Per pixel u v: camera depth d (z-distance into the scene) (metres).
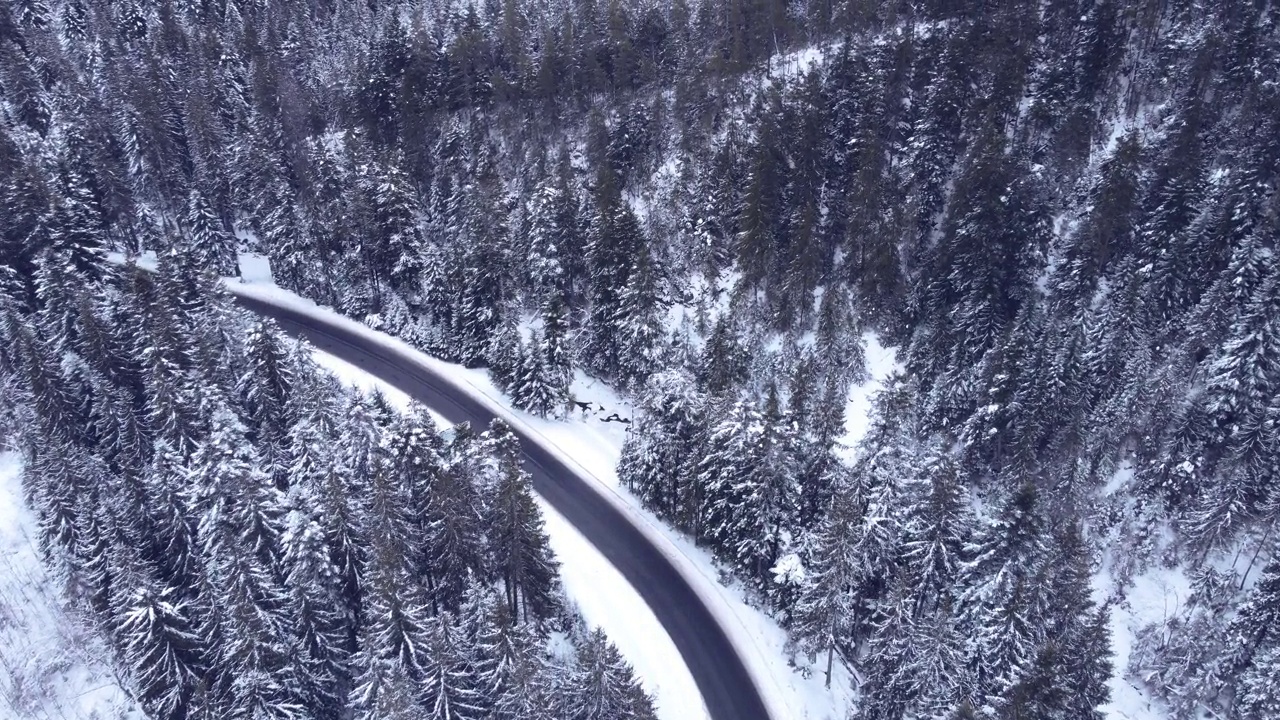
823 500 46.28
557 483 56.97
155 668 37.50
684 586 48.94
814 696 42.62
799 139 67.88
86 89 91.12
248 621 36.28
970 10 76.94
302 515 40.47
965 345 56.59
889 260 61.00
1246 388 47.75
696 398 51.38
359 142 83.06
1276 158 57.41
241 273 81.81
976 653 37.59
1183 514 48.62
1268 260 53.28
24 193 68.44
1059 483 49.34
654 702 42.19
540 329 67.25
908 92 71.94
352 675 42.59
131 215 81.56
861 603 43.06
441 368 69.00
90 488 47.00
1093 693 35.38
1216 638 42.50
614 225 63.69
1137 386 50.56
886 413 45.84
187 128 87.94
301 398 52.38
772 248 63.34
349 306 75.94
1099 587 48.22
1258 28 67.56
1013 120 69.00
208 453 43.12
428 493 44.44
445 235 76.56
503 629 36.09
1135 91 70.56
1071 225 63.25
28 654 45.69
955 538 40.91
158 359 53.00
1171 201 57.47
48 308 60.19
